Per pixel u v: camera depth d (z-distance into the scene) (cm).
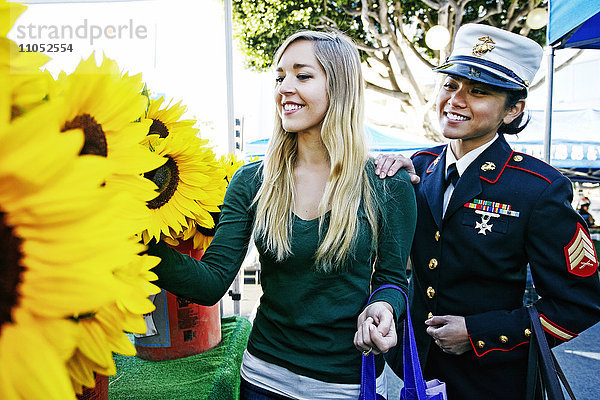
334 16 992
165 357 140
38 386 33
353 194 108
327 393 108
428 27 1005
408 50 1125
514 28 1001
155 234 90
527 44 126
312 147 116
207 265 108
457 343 124
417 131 1041
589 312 115
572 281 116
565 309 117
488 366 124
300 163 117
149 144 89
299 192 114
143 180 55
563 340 118
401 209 116
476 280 128
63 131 47
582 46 329
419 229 138
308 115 110
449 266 130
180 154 97
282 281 111
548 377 114
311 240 107
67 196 31
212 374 128
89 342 47
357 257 109
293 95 110
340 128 110
